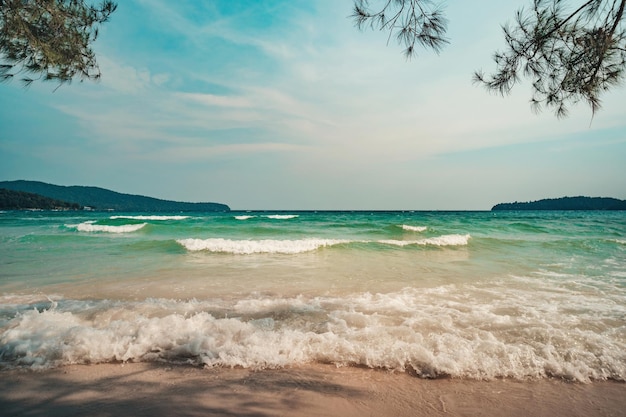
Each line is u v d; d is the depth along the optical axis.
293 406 2.63
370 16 3.94
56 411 2.54
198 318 4.28
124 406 2.61
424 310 4.99
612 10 3.41
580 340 3.82
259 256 10.92
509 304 5.36
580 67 3.85
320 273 8.17
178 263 9.49
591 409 2.62
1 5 4.13
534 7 3.79
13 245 12.73
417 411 2.59
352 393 2.82
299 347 3.57
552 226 24.03
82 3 4.84
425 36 3.89
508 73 4.21
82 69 4.98
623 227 23.09
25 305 5.21
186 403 2.65
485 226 23.58
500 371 3.17
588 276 7.78
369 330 4.01
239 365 3.30
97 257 10.27
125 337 3.74
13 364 3.26
